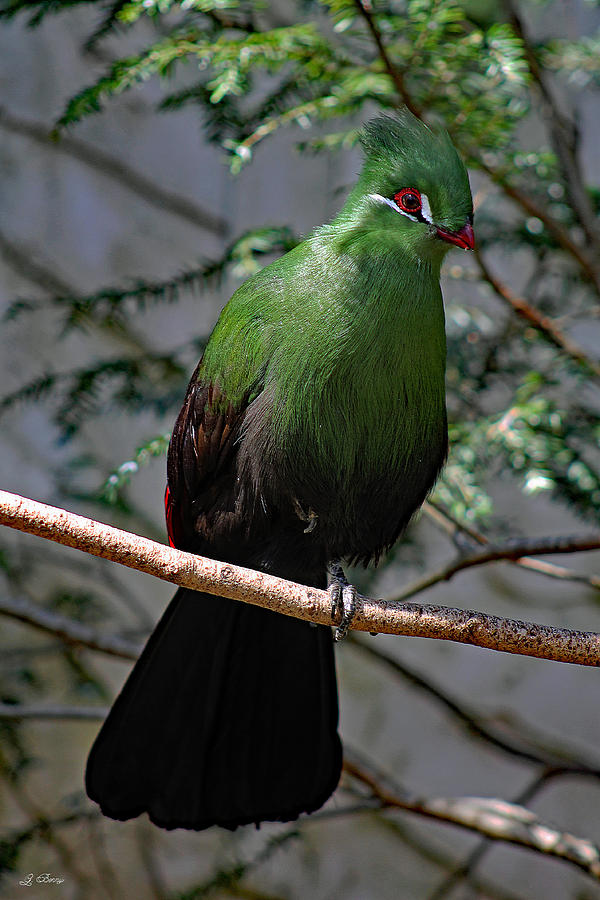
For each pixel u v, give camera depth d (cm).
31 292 1307
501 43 693
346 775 938
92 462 1013
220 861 1196
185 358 1240
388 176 609
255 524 641
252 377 618
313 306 602
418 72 734
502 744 916
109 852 1203
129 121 1352
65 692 1212
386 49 695
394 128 626
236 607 657
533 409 737
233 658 667
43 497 1254
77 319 794
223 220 1369
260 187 1359
